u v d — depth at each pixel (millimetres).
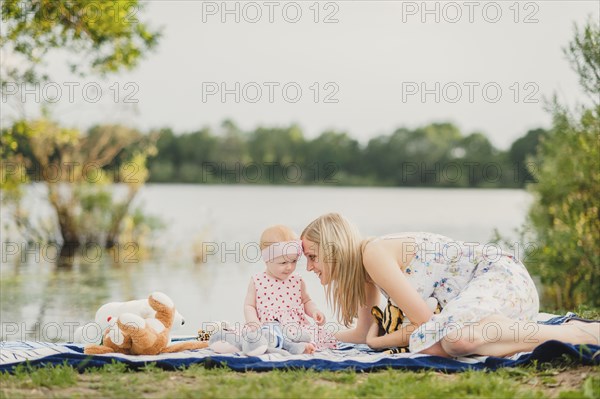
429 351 4227
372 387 3693
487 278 4418
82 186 15789
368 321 4844
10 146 11102
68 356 4219
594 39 7535
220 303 9281
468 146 42062
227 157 41125
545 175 8914
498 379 3752
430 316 4332
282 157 42875
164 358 4207
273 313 4855
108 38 9922
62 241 15820
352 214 23531
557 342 3957
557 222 8375
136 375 3947
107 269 12844
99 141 15938
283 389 3617
